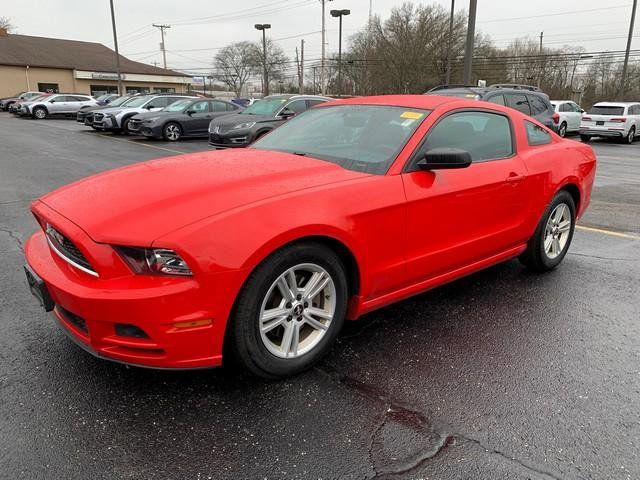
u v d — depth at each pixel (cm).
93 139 1775
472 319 363
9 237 542
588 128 2014
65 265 263
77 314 246
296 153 355
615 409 262
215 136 1346
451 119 357
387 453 228
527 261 451
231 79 7512
